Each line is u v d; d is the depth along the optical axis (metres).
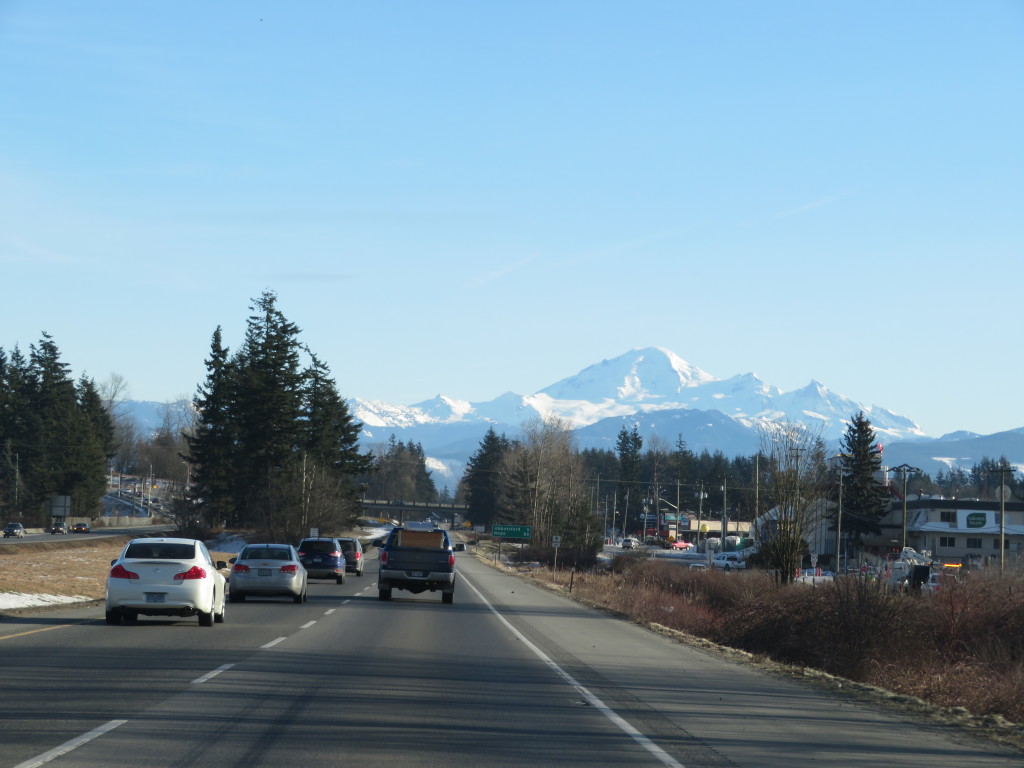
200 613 27.36
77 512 158.25
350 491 137.25
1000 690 20.72
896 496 143.88
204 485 122.56
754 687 20.17
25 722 12.59
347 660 20.50
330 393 138.62
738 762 11.93
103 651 20.45
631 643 28.97
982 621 29.92
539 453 156.75
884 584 32.81
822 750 13.02
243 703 14.48
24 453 156.25
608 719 14.62
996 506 135.38
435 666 20.19
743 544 131.25
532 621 35.59
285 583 39.62
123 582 26.97
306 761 10.91
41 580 44.59
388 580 43.16
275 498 114.38
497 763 11.24
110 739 11.69
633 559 100.81
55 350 165.38
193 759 10.85
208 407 124.12
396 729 12.94
